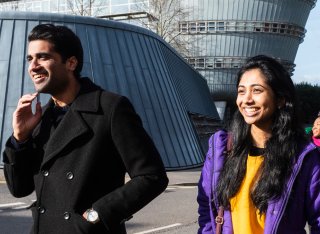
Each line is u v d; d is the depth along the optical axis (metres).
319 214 2.68
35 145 2.73
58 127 2.62
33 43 2.68
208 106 44.31
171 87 21.84
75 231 2.46
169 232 8.17
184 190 13.60
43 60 2.66
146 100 19.34
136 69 19.80
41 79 2.67
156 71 20.94
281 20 75.38
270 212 2.64
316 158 2.70
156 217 9.49
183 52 62.03
